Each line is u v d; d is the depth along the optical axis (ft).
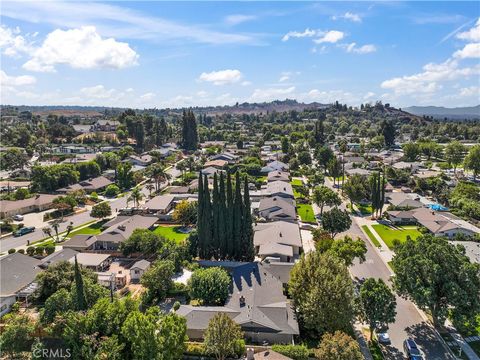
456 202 401.90
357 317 190.90
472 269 171.83
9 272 229.45
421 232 332.60
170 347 148.05
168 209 411.34
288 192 446.60
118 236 301.22
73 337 152.66
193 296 204.23
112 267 265.34
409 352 161.68
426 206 406.00
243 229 258.16
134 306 166.30
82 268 221.87
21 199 432.66
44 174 482.28
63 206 386.93
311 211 407.23
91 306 182.39
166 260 231.91
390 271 252.62
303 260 202.59
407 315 199.41
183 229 351.25
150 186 479.00
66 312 166.71
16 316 177.78
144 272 229.04
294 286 192.13
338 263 196.03
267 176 581.94
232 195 257.14
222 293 202.49
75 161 622.13
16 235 334.85
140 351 143.54
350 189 414.82
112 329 155.74
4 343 162.81
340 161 592.19
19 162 593.01
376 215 385.70
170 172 629.10
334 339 146.72
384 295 171.01
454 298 167.32
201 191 256.73
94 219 382.22
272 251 266.16
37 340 164.66
